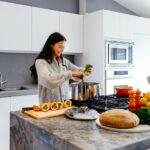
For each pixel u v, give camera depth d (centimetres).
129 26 361
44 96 200
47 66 193
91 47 347
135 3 420
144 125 118
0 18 280
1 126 265
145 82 395
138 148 98
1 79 321
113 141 97
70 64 230
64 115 144
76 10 392
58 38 195
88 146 91
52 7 365
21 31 299
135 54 375
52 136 108
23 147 136
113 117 113
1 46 284
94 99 180
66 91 208
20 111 154
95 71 340
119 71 350
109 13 331
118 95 199
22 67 341
